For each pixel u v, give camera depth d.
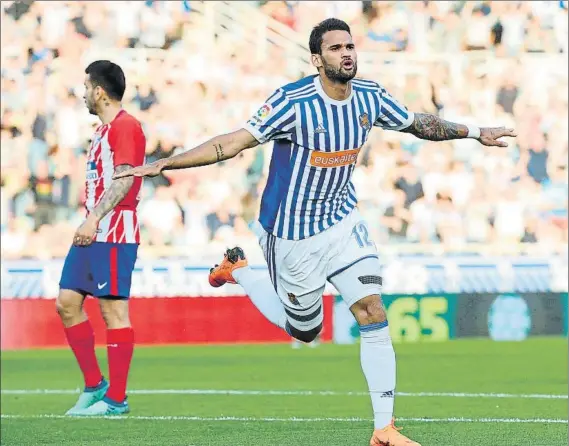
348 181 17.52
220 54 49.41
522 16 51.94
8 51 47.91
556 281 44.06
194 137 49.09
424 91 50.56
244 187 47.75
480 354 38.00
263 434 19.91
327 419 22.33
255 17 49.59
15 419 22.91
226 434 19.97
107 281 23.16
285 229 17.50
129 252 23.39
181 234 47.22
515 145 50.38
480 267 43.72
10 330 40.72
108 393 23.70
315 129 16.53
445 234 49.25
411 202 49.34
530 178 50.25
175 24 49.50
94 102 23.22
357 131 16.91
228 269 21.58
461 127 18.41
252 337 42.19
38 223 46.78
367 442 18.56
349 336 42.38
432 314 43.25
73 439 19.56
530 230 49.75
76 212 47.25
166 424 21.67
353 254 17.27
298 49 49.69
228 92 49.34
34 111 47.50
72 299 23.66
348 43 16.22
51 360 37.16
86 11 48.97
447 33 51.44
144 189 47.19
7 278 41.12
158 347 41.09
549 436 19.22
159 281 41.88
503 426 20.77
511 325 43.72
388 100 17.53
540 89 51.09
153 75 48.91
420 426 20.84
